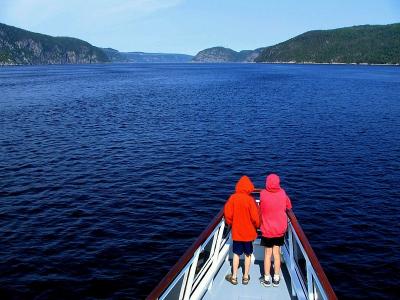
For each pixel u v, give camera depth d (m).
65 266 15.02
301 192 22.95
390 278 14.56
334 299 5.00
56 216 19.45
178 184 24.12
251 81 125.81
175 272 5.73
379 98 73.06
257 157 30.28
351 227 18.53
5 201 21.38
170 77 150.75
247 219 7.44
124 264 15.20
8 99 70.62
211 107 59.66
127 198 21.83
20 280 14.09
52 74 174.62
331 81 124.94
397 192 22.94
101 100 69.31
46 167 27.50
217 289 7.52
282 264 8.32
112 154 30.95
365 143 34.94
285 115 51.59
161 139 36.28
